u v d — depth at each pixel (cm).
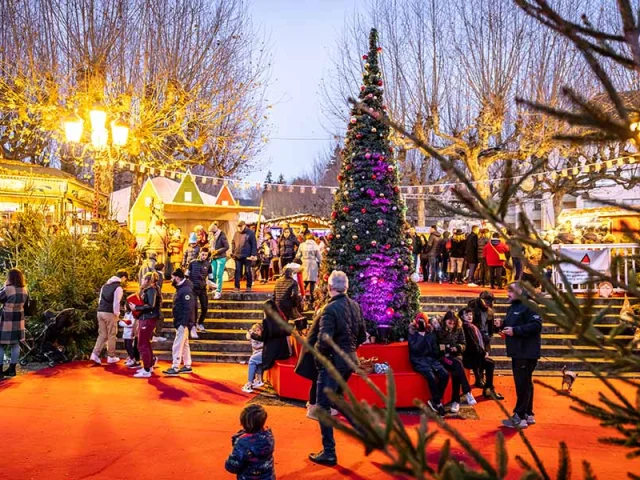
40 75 1964
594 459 595
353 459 593
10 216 1672
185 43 2181
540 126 2108
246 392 878
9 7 1964
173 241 1681
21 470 555
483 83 2222
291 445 638
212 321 1238
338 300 619
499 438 172
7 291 962
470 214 198
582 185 2153
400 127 181
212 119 2341
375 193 934
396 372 829
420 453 156
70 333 1125
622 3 158
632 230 192
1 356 951
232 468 423
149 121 2072
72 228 1427
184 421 723
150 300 972
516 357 704
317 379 647
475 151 2273
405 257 945
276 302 927
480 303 910
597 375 199
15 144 2509
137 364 1053
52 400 816
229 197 1933
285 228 1625
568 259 192
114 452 608
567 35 164
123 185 3712
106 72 2017
